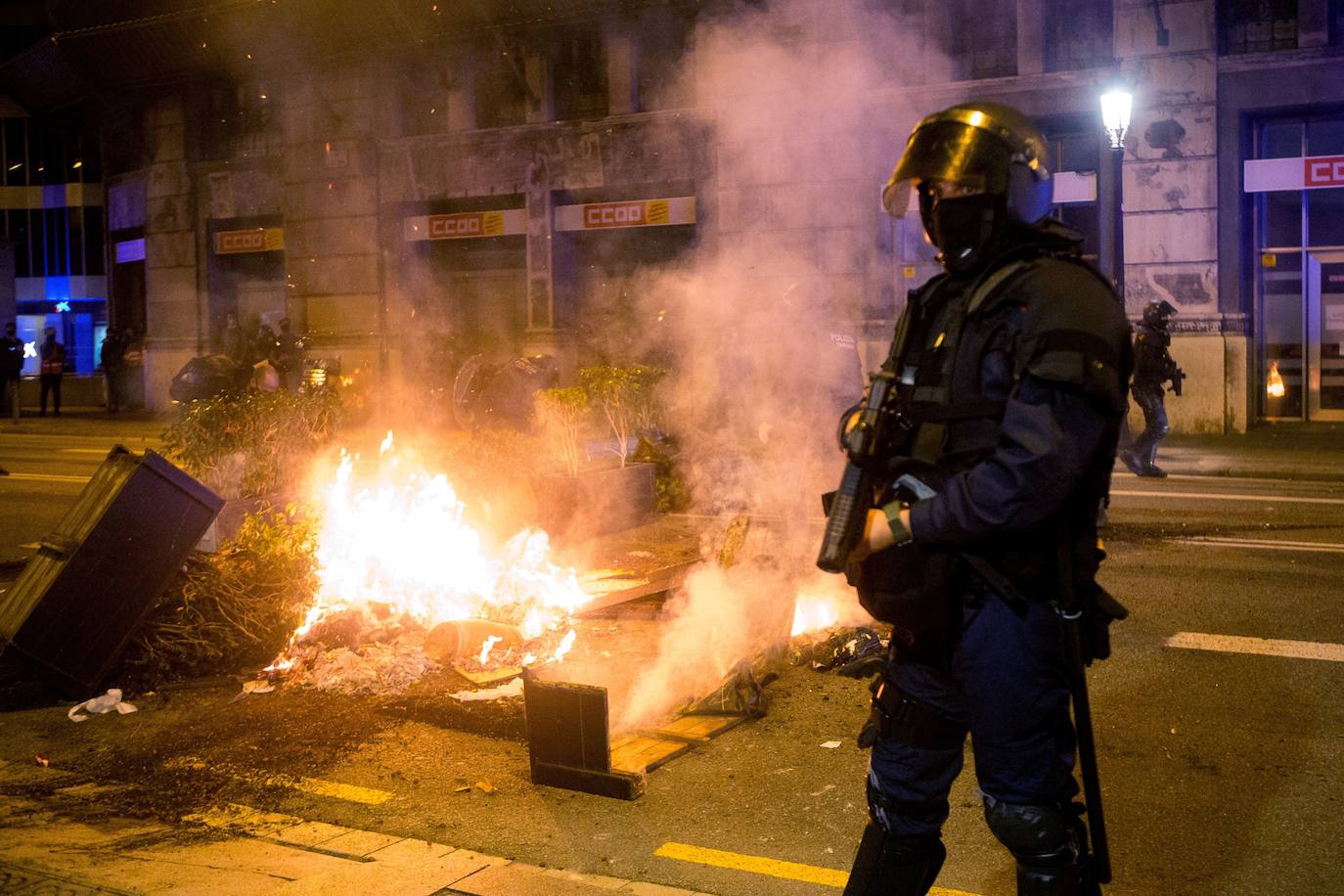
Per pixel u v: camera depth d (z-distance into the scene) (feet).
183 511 17.84
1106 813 13.07
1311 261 60.34
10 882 10.43
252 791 13.69
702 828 12.59
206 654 18.06
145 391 96.32
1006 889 11.06
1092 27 61.77
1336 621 21.27
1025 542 7.29
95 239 152.66
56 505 39.01
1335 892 11.10
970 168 7.58
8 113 152.56
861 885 8.26
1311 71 57.00
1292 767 14.34
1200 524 31.96
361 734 15.65
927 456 7.49
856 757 14.69
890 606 7.63
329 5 79.05
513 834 12.44
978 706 7.54
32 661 16.65
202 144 92.43
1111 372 7.02
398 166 82.79
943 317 7.77
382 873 11.17
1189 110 58.70
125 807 13.19
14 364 78.07
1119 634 20.61
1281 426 61.00
